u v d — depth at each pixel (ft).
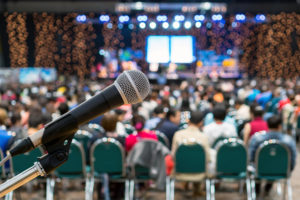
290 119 28.35
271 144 14.97
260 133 16.03
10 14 71.31
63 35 74.54
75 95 28.73
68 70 75.25
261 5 67.00
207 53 69.82
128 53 69.82
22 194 18.31
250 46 72.79
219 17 66.64
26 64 73.61
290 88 42.11
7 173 15.47
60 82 56.03
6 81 52.37
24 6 67.72
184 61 69.41
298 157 25.76
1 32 74.49
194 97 37.42
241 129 22.58
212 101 25.64
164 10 64.75
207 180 15.70
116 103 3.84
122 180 15.72
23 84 50.60
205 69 68.90
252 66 73.67
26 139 3.89
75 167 15.46
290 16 70.44
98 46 75.87
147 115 24.11
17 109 24.03
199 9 64.34
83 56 74.54
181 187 19.56
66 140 4.00
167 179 16.29
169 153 15.15
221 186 19.66
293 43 73.72
